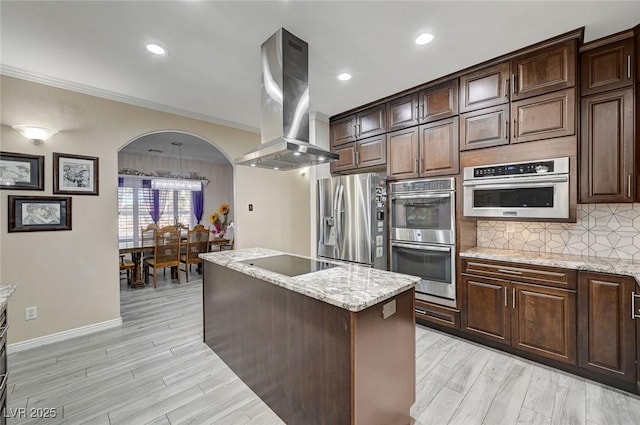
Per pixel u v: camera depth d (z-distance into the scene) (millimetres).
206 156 7207
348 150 3750
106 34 2055
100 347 2635
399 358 1619
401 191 3119
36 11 1796
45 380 2133
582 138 2201
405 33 2064
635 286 1858
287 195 4711
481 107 2553
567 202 2141
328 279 1704
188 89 3000
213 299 2561
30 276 2633
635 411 1757
